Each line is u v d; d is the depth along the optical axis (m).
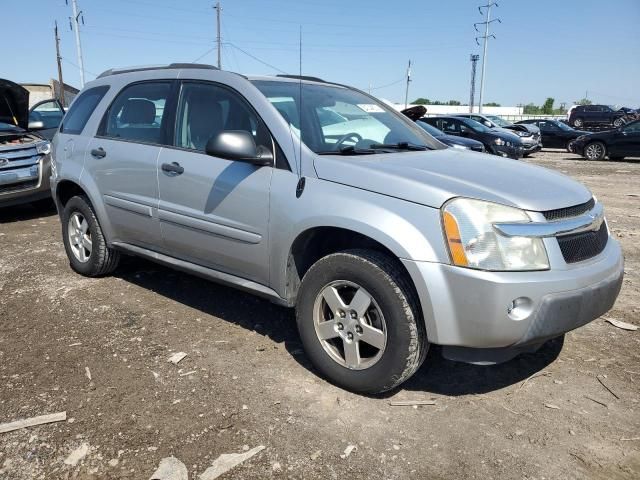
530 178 3.20
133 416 2.90
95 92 4.95
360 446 2.68
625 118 35.34
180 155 3.89
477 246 2.69
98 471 2.50
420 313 2.88
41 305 4.44
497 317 2.66
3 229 7.22
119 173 4.37
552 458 2.61
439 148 4.05
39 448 2.66
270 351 3.65
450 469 2.53
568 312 2.76
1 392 3.13
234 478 2.46
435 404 3.06
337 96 4.11
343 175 3.08
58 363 3.47
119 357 3.55
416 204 2.82
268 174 3.36
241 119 3.63
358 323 3.04
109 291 4.75
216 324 4.08
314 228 3.15
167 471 2.49
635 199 9.85
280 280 3.37
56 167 5.06
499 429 2.83
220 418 2.89
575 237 2.90
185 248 3.97
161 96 4.21
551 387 3.24
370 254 2.97
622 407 3.03
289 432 2.78
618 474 2.51
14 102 9.13
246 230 3.47
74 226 5.12
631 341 3.83
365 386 3.05
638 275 5.30
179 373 3.35
